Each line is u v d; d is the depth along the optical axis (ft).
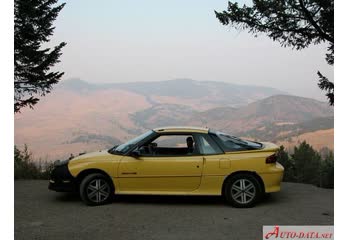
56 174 24.34
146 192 23.53
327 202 24.61
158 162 23.39
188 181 23.25
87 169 23.88
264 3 32.50
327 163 32.12
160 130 24.64
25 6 44.70
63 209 23.04
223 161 23.08
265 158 23.17
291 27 33.71
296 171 37.86
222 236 17.89
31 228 19.35
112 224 19.90
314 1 31.12
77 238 17.84
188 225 19.61
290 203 24.39
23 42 46.57
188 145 24.06
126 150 24.25
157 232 18.52
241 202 23.09
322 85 34.09
